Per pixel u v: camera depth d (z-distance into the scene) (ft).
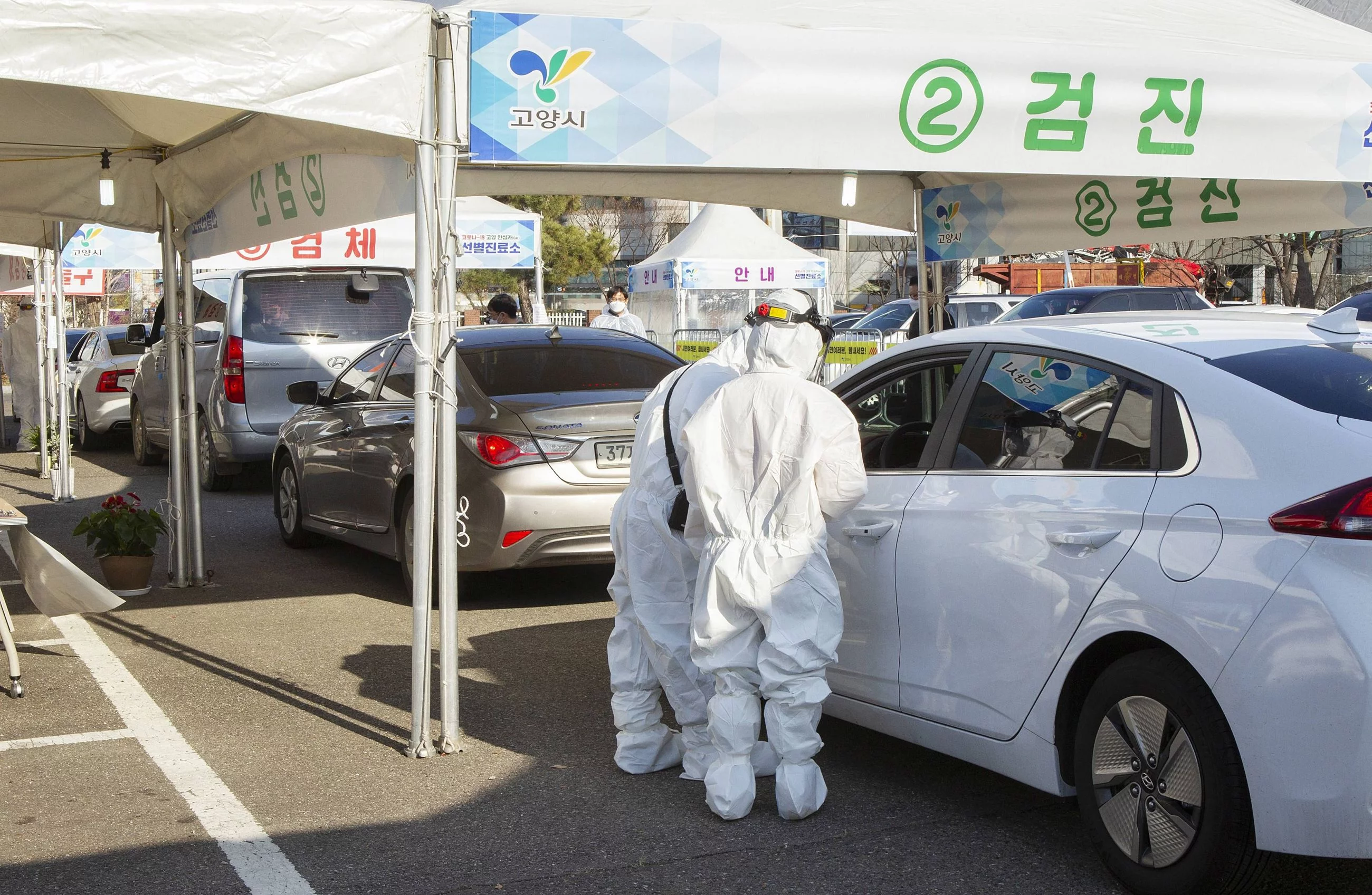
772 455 13.47
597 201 140.56
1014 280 98.22
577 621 24.12
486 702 19.01
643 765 15.92
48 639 22.79
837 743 17.25
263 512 38.58
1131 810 12.11
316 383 29.73
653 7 17.12
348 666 20.97
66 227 41.11
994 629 13.34
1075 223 24.34
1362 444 10.75
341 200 18.30
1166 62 18.02
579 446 23.24
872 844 13.74
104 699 19.08
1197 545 11.35
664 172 23.36
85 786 15.51
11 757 16.55
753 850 13.60
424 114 15.60
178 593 26.78
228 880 12.89
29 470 50.19
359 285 42.37
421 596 16.46
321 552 31.76
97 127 24.03
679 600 15.08
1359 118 18.83
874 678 14.99
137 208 26.53
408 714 18.43
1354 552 10.30
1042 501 13.05
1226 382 11.96
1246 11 21.62
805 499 13.48
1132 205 23.75
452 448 16.46
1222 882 11.17
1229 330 13.64
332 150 18.19
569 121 16.16
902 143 17.25
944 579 13.94
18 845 13.71
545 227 133.39
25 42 13.69
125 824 14.32
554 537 23.12
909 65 17.16
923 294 26.48
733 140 16.70
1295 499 10.77
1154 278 96.43
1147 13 20.47
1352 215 22.21
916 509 14.47
